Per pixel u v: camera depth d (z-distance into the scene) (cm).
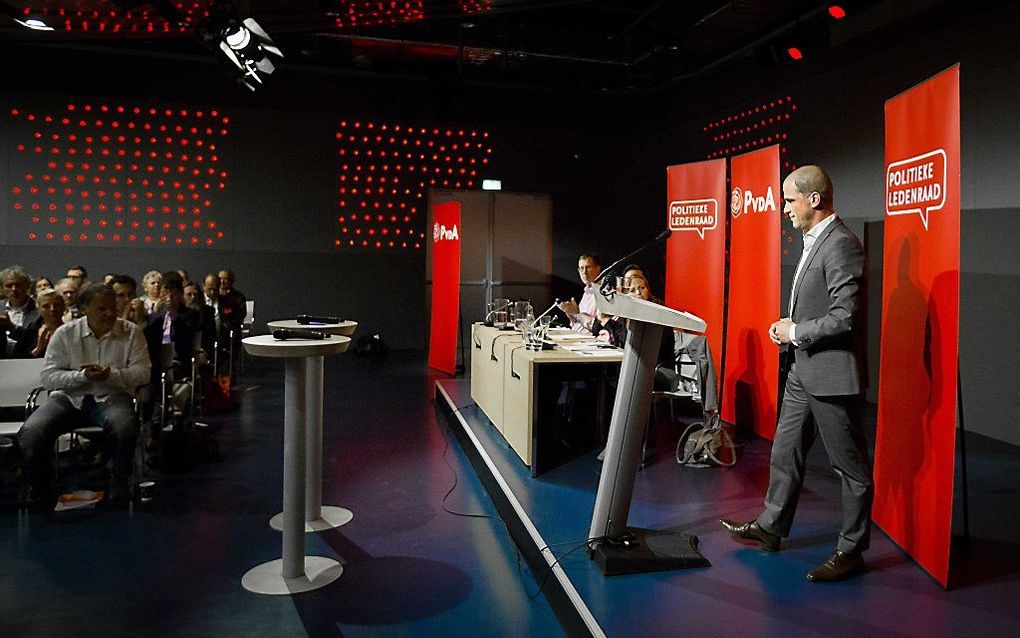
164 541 328
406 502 388
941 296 258
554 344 432
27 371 409
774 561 279
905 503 288
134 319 480
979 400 505
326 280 918
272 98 885
